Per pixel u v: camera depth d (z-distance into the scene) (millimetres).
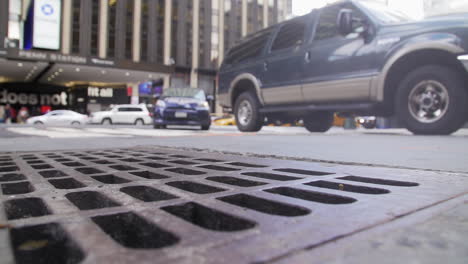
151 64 25812
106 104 32156
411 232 567
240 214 665
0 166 1599
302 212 773
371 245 503
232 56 6871
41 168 1552
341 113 5207
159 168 1544
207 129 9766
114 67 24219
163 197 938
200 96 9914
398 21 4566
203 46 34656
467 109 3889
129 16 30281
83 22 27938
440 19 3969
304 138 4223
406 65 4332
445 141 3395
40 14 25219
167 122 9297
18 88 30906
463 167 1621
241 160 1894
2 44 25609
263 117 6309
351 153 2383
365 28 4477
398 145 3041
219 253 461
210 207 718
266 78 5824
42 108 31875
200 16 34531
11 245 481
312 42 5125
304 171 1485
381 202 800
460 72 3879
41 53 21562
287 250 478
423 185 1064
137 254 452
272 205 886
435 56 4070
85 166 1587
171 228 565
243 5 37281
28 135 5102
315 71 4992
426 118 4199
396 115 4465
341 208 734
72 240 500
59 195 875
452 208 745
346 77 4590
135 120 19797
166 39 32406
